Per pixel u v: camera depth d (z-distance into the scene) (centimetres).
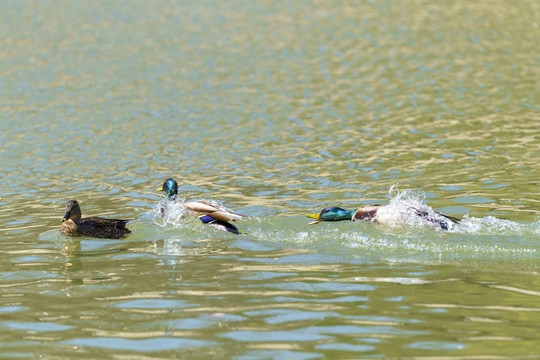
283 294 978
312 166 1820
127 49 3622
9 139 2128
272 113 2441
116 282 1051
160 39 3875
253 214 1420
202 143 2081
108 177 1748
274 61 3334
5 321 907
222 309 927
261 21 4378
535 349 786
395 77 2980
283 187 1634
